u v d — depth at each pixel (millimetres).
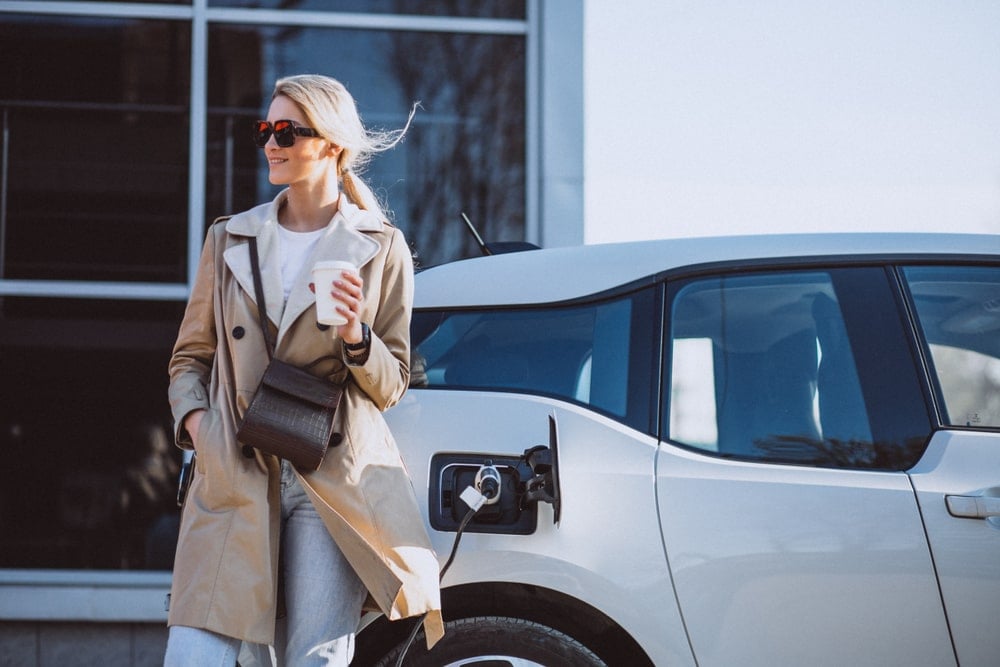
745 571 2928
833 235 3309
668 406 3092
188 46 5777
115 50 5746
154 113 5754
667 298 3199
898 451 3039
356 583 2773
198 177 5742
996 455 3023
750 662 2912
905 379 3111
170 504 5633
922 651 2898
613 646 3090
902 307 3188
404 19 5887
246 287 2762
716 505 2967
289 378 2664
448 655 3025
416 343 3234
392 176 5852
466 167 5891
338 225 2832
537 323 3221
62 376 5633
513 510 2996
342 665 2742
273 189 5785
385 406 2822
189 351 2887
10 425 5594
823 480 2988
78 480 5605
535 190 5891
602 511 2977
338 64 5855
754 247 3268
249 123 5793
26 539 5562
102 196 5707
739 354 3150
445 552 2977
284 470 2754
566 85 5875
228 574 2633
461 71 5910
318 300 2566
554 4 5875
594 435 3049
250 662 2922
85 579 5527
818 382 3117
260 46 5812
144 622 5500
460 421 3082
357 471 2738
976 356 3154
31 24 5715
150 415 5656
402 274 2891
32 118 5703
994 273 3242
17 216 5676
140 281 5699
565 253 3352
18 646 5449
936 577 2912
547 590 2992
